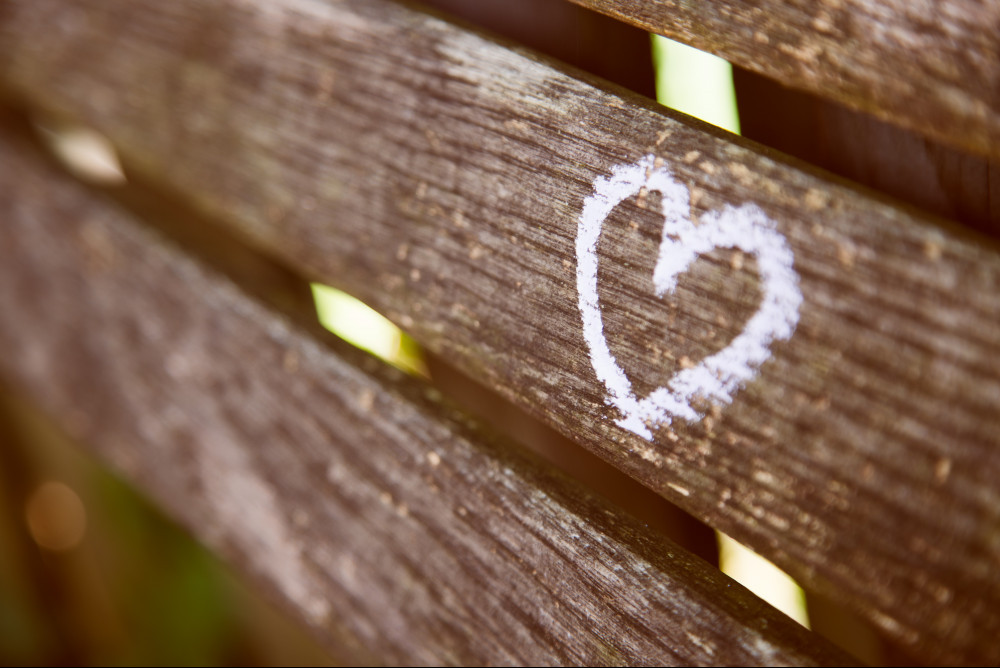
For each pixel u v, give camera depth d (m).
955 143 0.43
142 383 0.55
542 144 0.46
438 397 0.49
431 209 0.48
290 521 0.52
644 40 0.47
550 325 0.46
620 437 0.46
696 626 0.45
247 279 0.53
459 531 0.49
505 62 0.46
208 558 0.62
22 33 0.55
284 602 0.53
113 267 0.54
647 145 0.45
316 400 0.51
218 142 0.51
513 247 0.46
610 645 0.47
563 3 0.47
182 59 0.52
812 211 0.43
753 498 0.44
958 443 0.43
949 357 0.42
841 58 0.43
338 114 0.49
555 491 0.47
